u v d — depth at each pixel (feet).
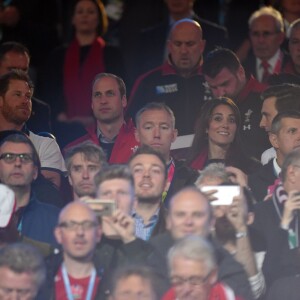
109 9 153.17
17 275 87.25
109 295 88.99
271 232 97.04
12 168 99.30
